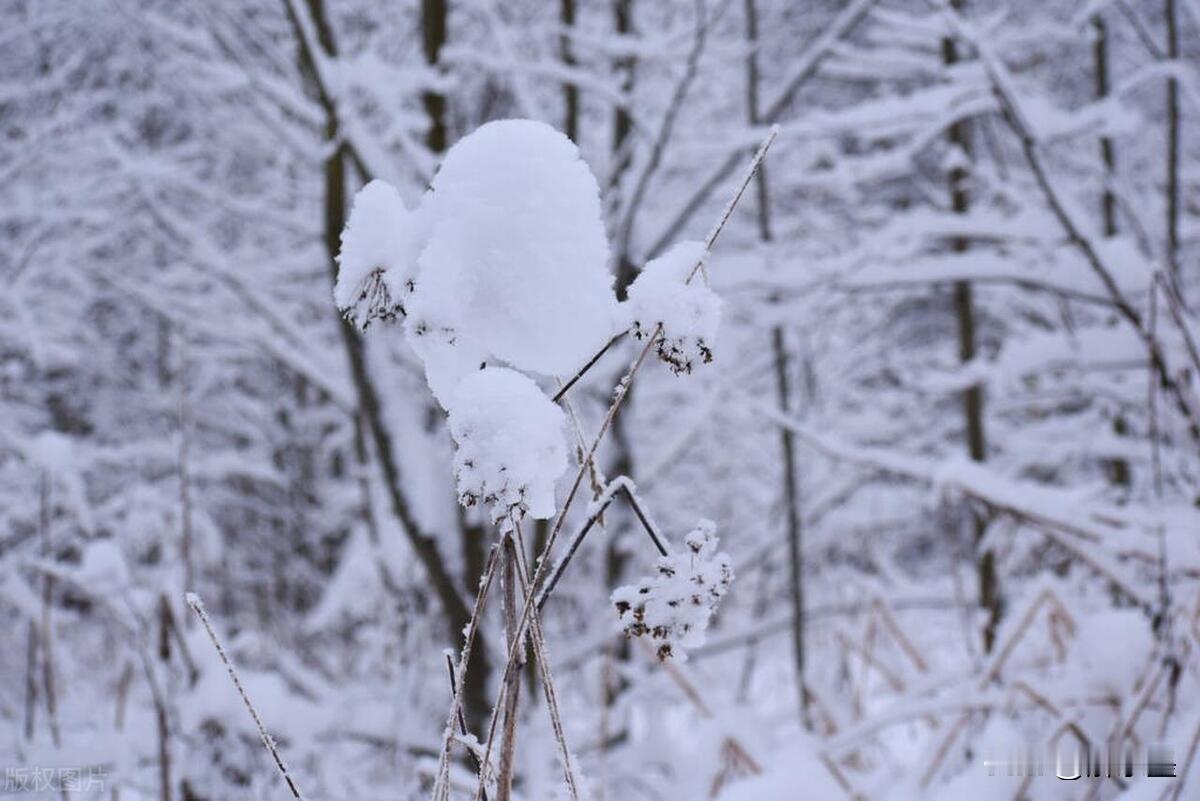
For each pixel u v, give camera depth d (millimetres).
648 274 831
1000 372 3604
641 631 830
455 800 1593
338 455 8422
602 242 855
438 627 4301
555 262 827
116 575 2553
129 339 7211
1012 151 5863
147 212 5219
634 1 5148
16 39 5418
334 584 4930
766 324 4617
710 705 2648
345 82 3752
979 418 5312
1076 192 5402
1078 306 5348
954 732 2299
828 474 6441
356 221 868
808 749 2357
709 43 4523
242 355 6496
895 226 3789
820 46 4340
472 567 3723
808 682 2945
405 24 5160
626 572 5062
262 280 5395
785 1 5980
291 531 7621
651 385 5723
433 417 4770
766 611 6953
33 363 6094
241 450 7789
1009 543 2998
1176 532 2434
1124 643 2141
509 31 4957
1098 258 3156
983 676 2309
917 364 6984
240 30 4914
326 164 3801
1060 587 2354
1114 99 3604
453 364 843
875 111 3990
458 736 879
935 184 6461
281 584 7293
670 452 5277
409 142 3842
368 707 3602
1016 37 4586
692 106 5266
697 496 7023
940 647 4914
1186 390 2500
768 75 6344
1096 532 2484
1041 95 5375
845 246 6219
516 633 800
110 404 7125
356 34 5148
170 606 2475
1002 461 5773
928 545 7926
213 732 2486
